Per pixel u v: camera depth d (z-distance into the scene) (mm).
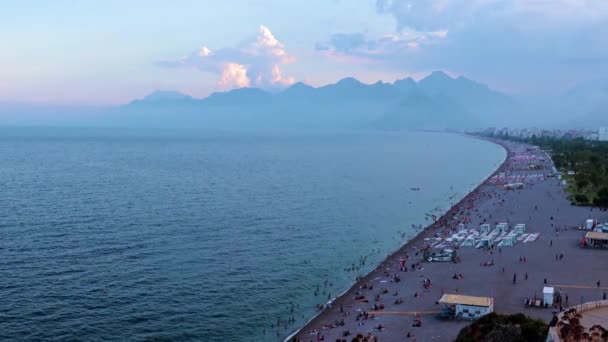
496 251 131000
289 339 81500
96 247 125875
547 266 116125
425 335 81250
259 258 124125
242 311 92188
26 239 131000
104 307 89938
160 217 163750
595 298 94188
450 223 170125
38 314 85875
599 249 130375
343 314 92125
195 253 124812
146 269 110750
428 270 116812
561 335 65250
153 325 84188
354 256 131000
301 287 106125
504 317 76688
